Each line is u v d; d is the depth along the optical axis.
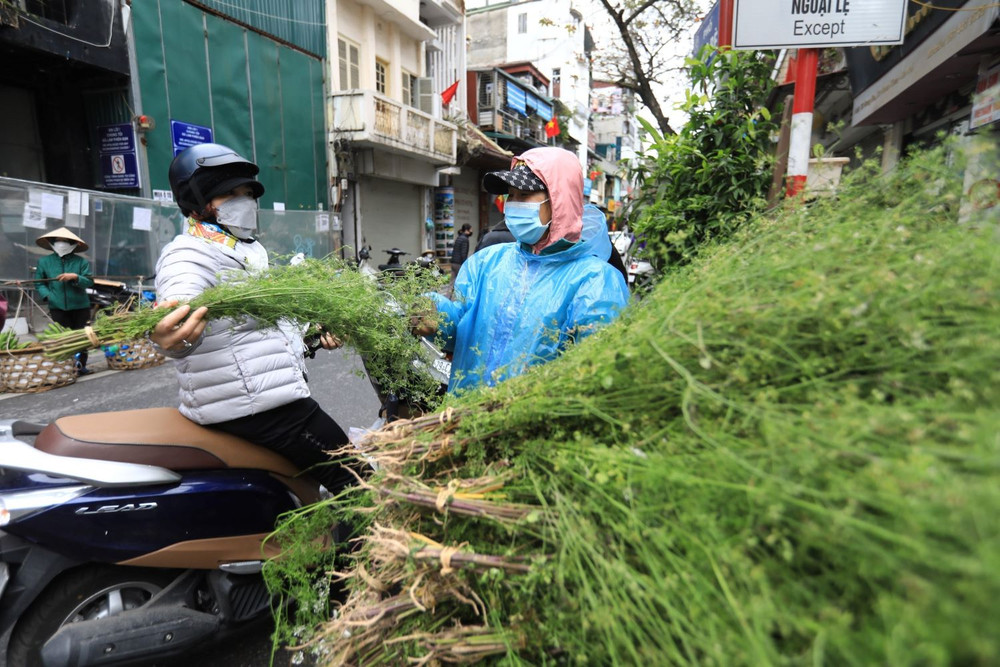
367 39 14.01
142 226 7.90
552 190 1.76
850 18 2.73
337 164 13.12
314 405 2.14
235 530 1.96
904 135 5.61
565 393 1.03
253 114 10.90
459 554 0.93
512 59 28.47
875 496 0.58
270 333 2.00
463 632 0.94
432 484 1.16
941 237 0.86
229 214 1.99
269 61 11.19
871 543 0.56
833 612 0.56
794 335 0.81
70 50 7.61
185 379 1.90
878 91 5.11
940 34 3.81
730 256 1.08
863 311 0.74
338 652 1.08
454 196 19.45
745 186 2.81
